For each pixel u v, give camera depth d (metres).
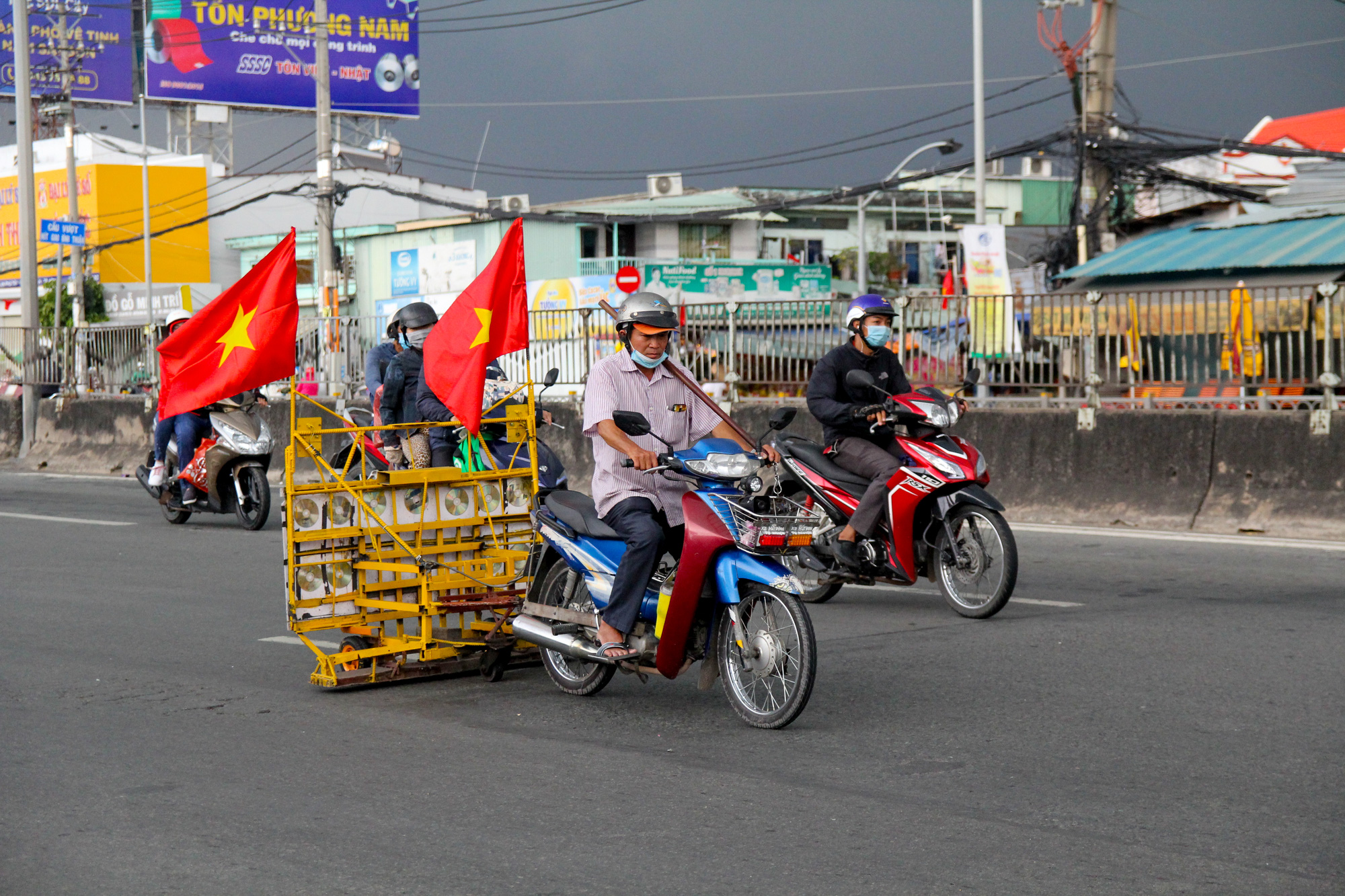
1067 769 5.12
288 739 5.75
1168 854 4.21
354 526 6.61
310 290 52.53
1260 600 8.43
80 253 44.47
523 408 7.30
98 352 20.39
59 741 5.75
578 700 6.42
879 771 5.14
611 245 49.16
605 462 6.08
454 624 7.10
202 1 52.25
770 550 5.78
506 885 4.04
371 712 6.22
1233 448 11.57
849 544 8.38
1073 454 12.48
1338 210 21.94
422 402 9.22
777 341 14.87
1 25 55.88
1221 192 23.38
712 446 5.73
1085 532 11.62
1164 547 10.66
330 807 4.82
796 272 46.00
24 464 20.75
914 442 8.22
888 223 53.94
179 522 13.32
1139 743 5.44
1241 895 3.88
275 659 7.36
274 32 47.59
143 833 4.56
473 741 5.70
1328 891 3.90
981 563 8.15
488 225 47.16
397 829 4.57
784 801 4.80
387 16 55.16
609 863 4.21
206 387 6.70
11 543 11.98
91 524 13.33
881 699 6.26
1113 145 22.25
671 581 5.93
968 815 4.60
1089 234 22.83
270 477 17.94
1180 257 21.16
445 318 6.92
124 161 58.00
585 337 16.47
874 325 8.46
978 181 24.28
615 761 5.37
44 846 4.46
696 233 50.00
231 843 4.45
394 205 60.50
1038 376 13.24
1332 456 11.07
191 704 6.38
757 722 5.81
